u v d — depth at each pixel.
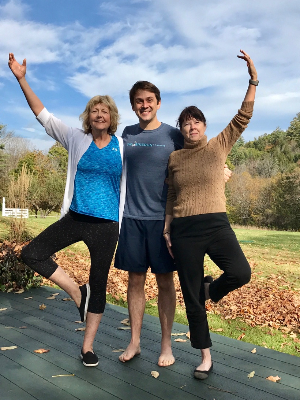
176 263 2.33
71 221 2.41
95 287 2.45
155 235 2.50
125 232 2.56
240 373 2.38
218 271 7.96
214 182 2.27
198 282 2.31
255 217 35.19
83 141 2.43
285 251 11.66
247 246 12.78
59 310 3.72
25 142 44.31
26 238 8.72
